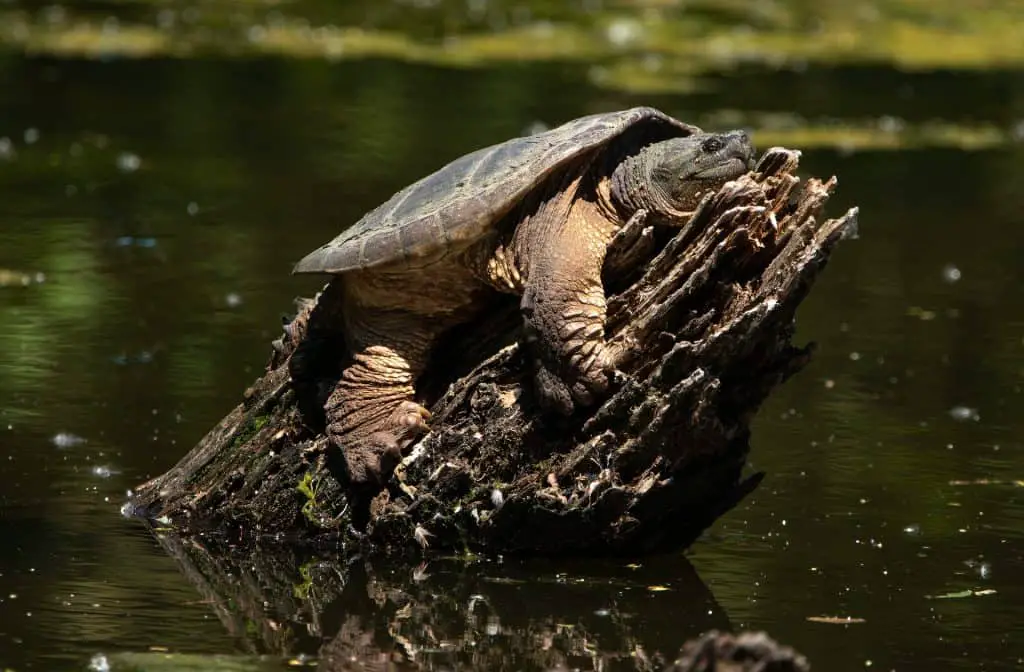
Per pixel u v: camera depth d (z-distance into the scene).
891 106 27.25
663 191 9.97
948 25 33.91
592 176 10.09
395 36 31.84
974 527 10.95
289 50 30.12
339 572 10.11
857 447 12.68
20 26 31.75
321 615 9.36
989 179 23.42
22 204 20.17
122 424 12.80
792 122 25.11
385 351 10.36
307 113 26.17
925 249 19.67
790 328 9.78
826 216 20.95
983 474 12.05
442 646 8.92
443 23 33.53
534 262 9.87
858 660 8.71
